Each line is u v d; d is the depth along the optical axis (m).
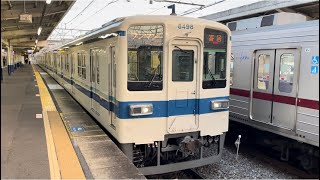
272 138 7.74
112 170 4.80
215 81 5.93
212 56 5.86
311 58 6.11
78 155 5.44
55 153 5.52
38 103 11.02
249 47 7.77
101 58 6.64
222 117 6.09
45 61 34.31
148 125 5.38
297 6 11.59
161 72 5.43
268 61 7.26
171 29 5.39
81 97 9.52
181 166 5.75
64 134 6.77
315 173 6.63
